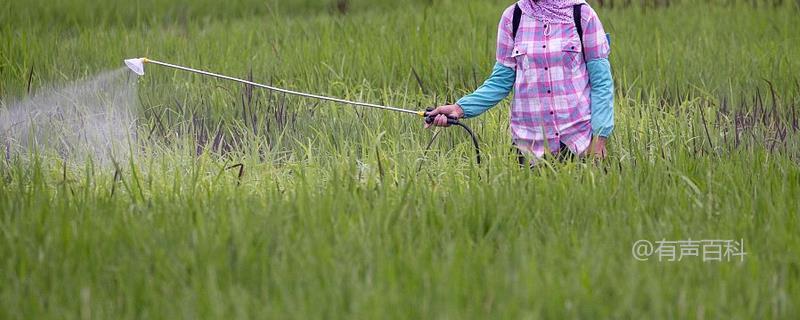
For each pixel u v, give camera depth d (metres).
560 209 10.76
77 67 19.02
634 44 20.53
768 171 12.12
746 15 23.66
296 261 9.20
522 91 12.27
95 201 11.35
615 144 13.95
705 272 9.19
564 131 12.17
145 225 10.27
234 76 18.66
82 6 25.52
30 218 10.66
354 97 17.31
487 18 23.44
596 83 12.08
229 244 9.59
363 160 13.62
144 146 14.30
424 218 10.19
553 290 8.45
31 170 13.23
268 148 14.16
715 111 15.83
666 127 15.05
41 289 8.95
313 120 15.46
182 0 26.59
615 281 8.73
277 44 20.95
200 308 8.37
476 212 10.55
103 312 8.55
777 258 9.51
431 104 17.12
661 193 11.28
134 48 20.55
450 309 8.17
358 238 9.72
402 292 8.62
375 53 19.53
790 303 8.52
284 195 12.10
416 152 13.53
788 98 16.95
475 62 18.95
